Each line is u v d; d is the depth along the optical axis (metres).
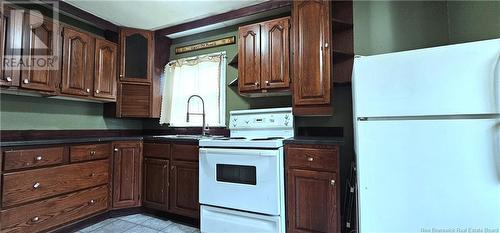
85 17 2.67
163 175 2.50
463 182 1.26
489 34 1.67
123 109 2.94
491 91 1.21
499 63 1.20
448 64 1.29
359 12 2.35
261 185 1.91
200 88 3.04
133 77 3.01
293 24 2.29
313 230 1.84
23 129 2.31
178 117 3.13
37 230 1.90
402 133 1.38
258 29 2.46
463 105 1.26
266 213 1.89
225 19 2.75
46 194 1.97
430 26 2.17
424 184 1.33
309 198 1.86
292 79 2.30
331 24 2.17
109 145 2.48
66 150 2.12
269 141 1.92
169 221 2.44
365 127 1.46
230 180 2.04
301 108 2.26
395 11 2.26
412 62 1.37
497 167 1.21
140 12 2.69
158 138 2.56
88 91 2.61
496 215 1.21
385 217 1.41
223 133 2.88
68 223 2.11
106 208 2.44
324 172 1.82
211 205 2.11
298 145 1.92
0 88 2.02
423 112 1.33
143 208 2.67
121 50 2.96
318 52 2.17
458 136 1.27
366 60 1.47
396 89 1.40
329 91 2.12
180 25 3.03
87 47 2.61
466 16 1.91
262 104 2.72
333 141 1.81
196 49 3.13
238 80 2.54
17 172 1.80
